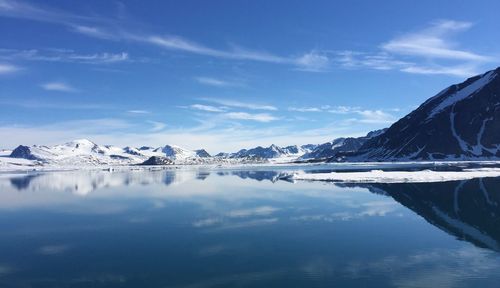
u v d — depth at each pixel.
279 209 53.06
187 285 24.98
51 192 85.75
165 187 93.31
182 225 43.28
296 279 25.80
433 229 39.97
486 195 65.69
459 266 28.09
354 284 24.75
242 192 75.69
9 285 25.42
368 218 46.06
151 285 25.06
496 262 28.94
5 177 161.25
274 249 32.97
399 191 72.25
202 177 138.00
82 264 29.61
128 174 181.38
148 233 39.59
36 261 30.58
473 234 37.75
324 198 63.62
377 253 31.48
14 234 40.25
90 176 163.75
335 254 31.33
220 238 36.97
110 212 53.62
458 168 151.75
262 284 24.95
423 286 24.38
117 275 26.98
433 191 71.81
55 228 43.06
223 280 25.77
